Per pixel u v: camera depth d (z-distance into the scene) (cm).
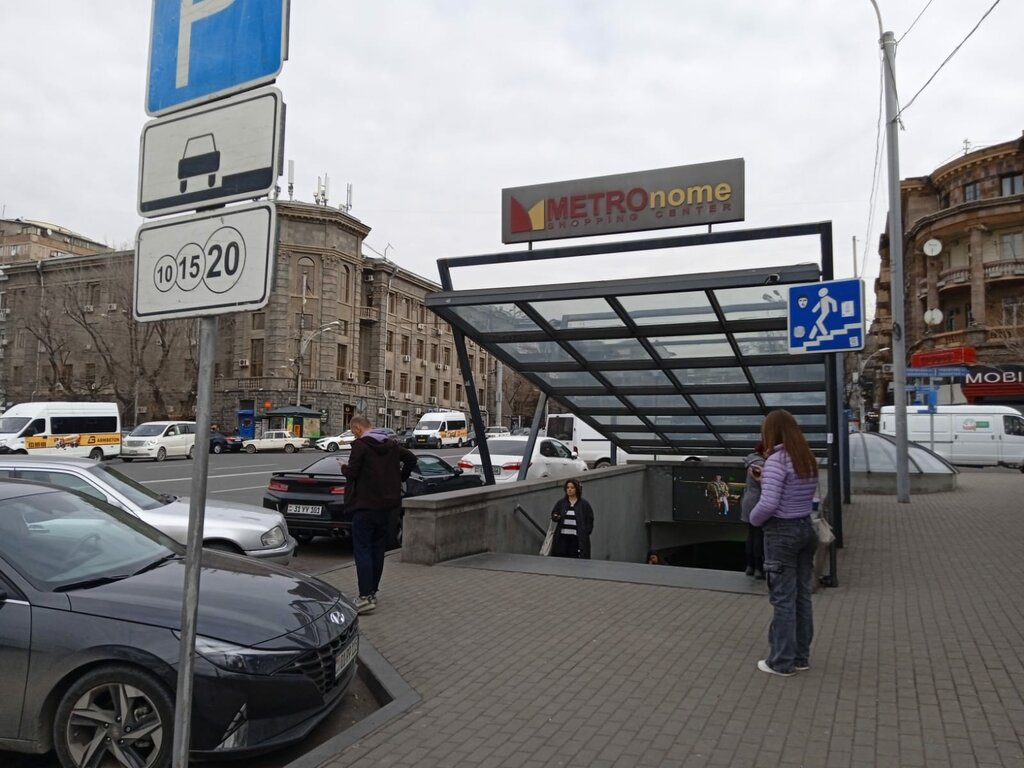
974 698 458
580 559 927
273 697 400
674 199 1012
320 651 430
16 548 429
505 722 433
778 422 513
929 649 557
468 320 1082
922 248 4619
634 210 1029
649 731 417
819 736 407
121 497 786
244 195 290
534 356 1188
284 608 443
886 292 6531
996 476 2261
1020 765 370
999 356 4050
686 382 1207
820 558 765
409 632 617
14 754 430
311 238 5669
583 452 2723
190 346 5225
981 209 4191
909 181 4950
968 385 3938
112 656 383
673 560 1797
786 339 1020
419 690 486
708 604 706
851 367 5625
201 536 285
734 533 1683
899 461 1517
